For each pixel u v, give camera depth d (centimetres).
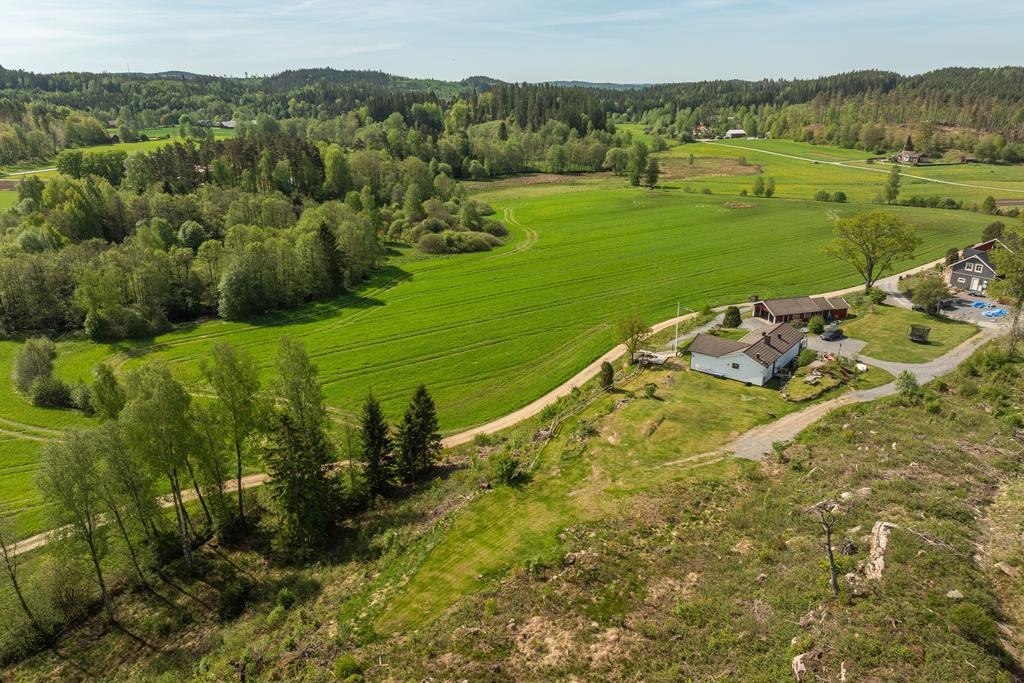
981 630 2678
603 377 7162
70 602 4428
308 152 17712
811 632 2917
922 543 3334
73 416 7331
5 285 9681
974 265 9931
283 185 16862
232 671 3459
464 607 3644
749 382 7056
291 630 3828
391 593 3978
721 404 6494
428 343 9281
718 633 3100
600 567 3809
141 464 4503
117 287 9881
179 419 4619
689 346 7806
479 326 9869
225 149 17362
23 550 5000
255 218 14012
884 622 2844
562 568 3878
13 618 4181
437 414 7219
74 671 3944
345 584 4250
